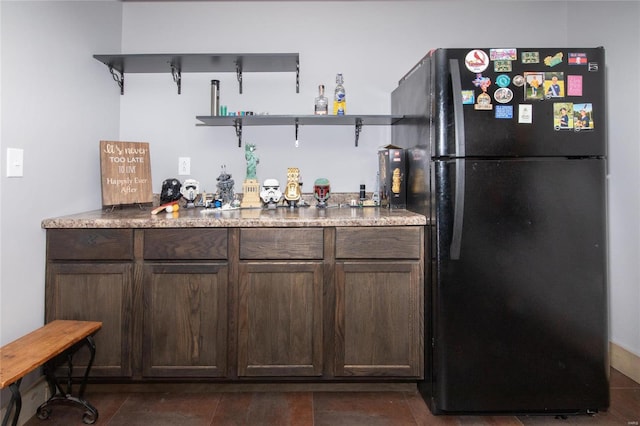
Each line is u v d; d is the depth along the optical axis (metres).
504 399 1.70
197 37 2.55
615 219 2.13
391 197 2.18
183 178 2.53
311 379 1.85
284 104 2.55
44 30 1.78
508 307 1.70
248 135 2.55
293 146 2.56
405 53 2.57
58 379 1.79
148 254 1.79
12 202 1.60
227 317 1.81
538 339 1.70
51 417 1.71
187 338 1.81
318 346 1.82
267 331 1.82
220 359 1.81
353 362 1.83
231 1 2.55
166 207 2.11
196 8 2.55
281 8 2.55
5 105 1.55
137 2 2.54
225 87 2.54
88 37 2.15
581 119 1.68
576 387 1.71
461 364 1.70
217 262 1.81
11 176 1.59
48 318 1.78
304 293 1.82
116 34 2.46
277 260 1.82
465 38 2.57
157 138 2.53
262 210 2.22
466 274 1.70
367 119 2.39
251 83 2.55
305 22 2.56
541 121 1.68
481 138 1.68
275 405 1.82
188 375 1.81
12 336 1.60
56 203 1.88
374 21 2.57
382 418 1.73
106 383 1.88
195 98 2.54
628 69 2.04
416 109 1.98
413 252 1.82
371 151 2.56
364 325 1.83
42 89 1.77
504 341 1.70
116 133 2.47
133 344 1.80
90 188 2.19
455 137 1.69
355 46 2.56
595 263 1.70
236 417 1.73
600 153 1.69
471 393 1.70
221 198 2.34
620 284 2.10
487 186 1.69
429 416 1.75
